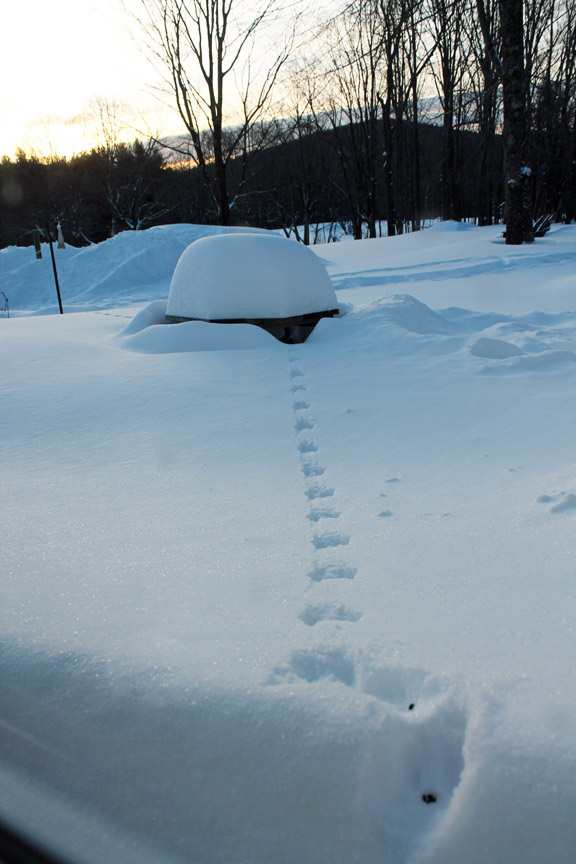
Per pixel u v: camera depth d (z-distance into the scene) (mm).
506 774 1121
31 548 2186
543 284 9562
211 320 6379
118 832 1198
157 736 1302
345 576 1973
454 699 1301
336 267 14953
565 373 4453
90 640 1568
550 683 1321
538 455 3041
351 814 1135
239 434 3668
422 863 1059
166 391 4613
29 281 18266
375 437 3508
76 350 6055
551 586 1751
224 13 20688
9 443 3617
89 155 41250
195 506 2611
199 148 23812
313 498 2703
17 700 1445
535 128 27203
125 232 19812
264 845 1128
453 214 28703
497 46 22359
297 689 1341
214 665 1442
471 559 1977
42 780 1312
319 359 5348
